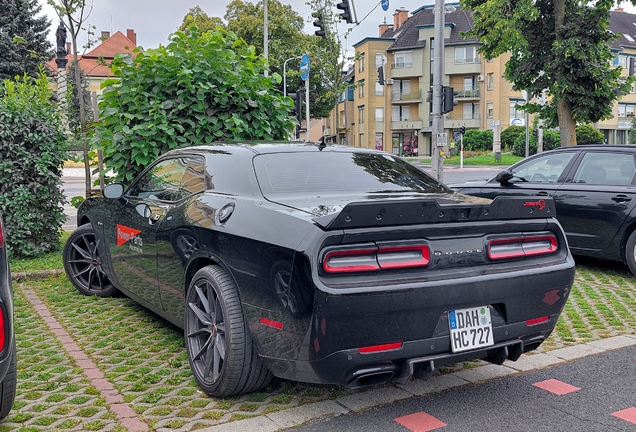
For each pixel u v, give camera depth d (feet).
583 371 13.61
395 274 10.02
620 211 23.24
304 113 160.86
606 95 45.83
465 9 53.52
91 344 15.14
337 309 9.47
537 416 11.18
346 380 9.92
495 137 175.83
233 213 11.67
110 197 16.56
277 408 11.46
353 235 9.73
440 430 10.56
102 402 11.53
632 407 11.64
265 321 10.44
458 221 10.62
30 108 24.73
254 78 24.47
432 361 10.25
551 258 11.84
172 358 14.12
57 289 20.85
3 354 8.80
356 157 14.33
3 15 154.20
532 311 11.35
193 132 23.20
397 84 223.51
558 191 25.25
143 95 22.54
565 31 46.24
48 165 25.16
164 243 13.94
